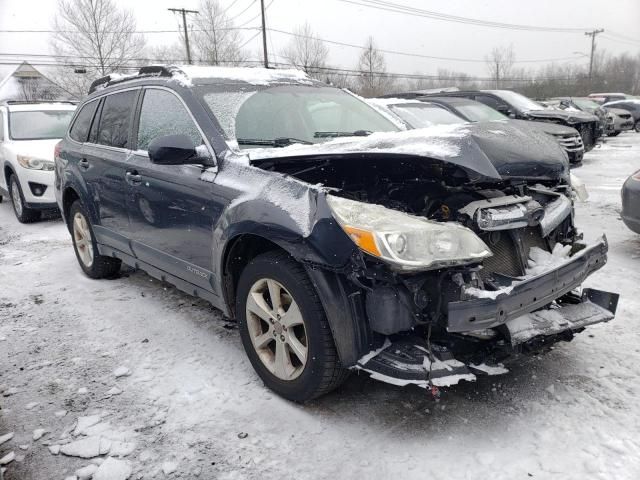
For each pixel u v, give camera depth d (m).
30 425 2.78
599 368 3.09
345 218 2.41
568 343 3.40
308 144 3.34
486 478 2.28
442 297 2.40
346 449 2.50
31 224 8.10
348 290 2.49
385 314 2.39
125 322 4.07
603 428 2.55
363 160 2.77
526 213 2.68
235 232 2.87
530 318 2.69
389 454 2.46
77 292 4.80
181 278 3.62
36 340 3.81
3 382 3.23
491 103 11.44
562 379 2.99
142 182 3.75
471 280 2.46
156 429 2.71
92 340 3.78
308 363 2.67
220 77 3.81
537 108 11.44
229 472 2.39
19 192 7.91
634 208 5.11
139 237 4.00
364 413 2.78
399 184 2.95
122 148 4.18
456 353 2.54
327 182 3.10
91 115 4.85
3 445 2.62
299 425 2.70
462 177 2.58
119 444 2.60
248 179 2.93
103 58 35.75
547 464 2.34
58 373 3.32
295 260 2.69
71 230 5.34
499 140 2.77
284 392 2.87
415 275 2.39
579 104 19.28
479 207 2.57
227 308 3.23
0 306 4.52
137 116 4.04
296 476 2.35
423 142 2.63
